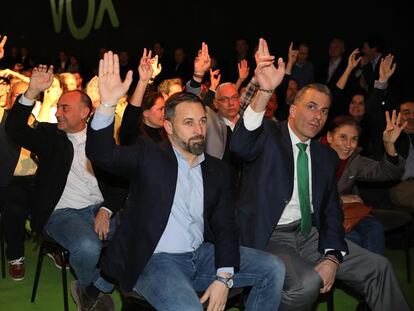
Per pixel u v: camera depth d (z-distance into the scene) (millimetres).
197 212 2594
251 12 10148
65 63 12523
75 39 13359
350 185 3701
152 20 11750
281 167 2938
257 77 2723
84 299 3115
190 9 11094
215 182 2615
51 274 4035
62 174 3309
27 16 14469
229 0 10453
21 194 3887
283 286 2748
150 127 3871
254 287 2662
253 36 10141
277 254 2867
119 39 12422
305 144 3031
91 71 12133
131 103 3189
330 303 3084
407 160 4367
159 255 2562
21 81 4105
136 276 2477
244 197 2963
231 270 2559
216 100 4195
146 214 2492
